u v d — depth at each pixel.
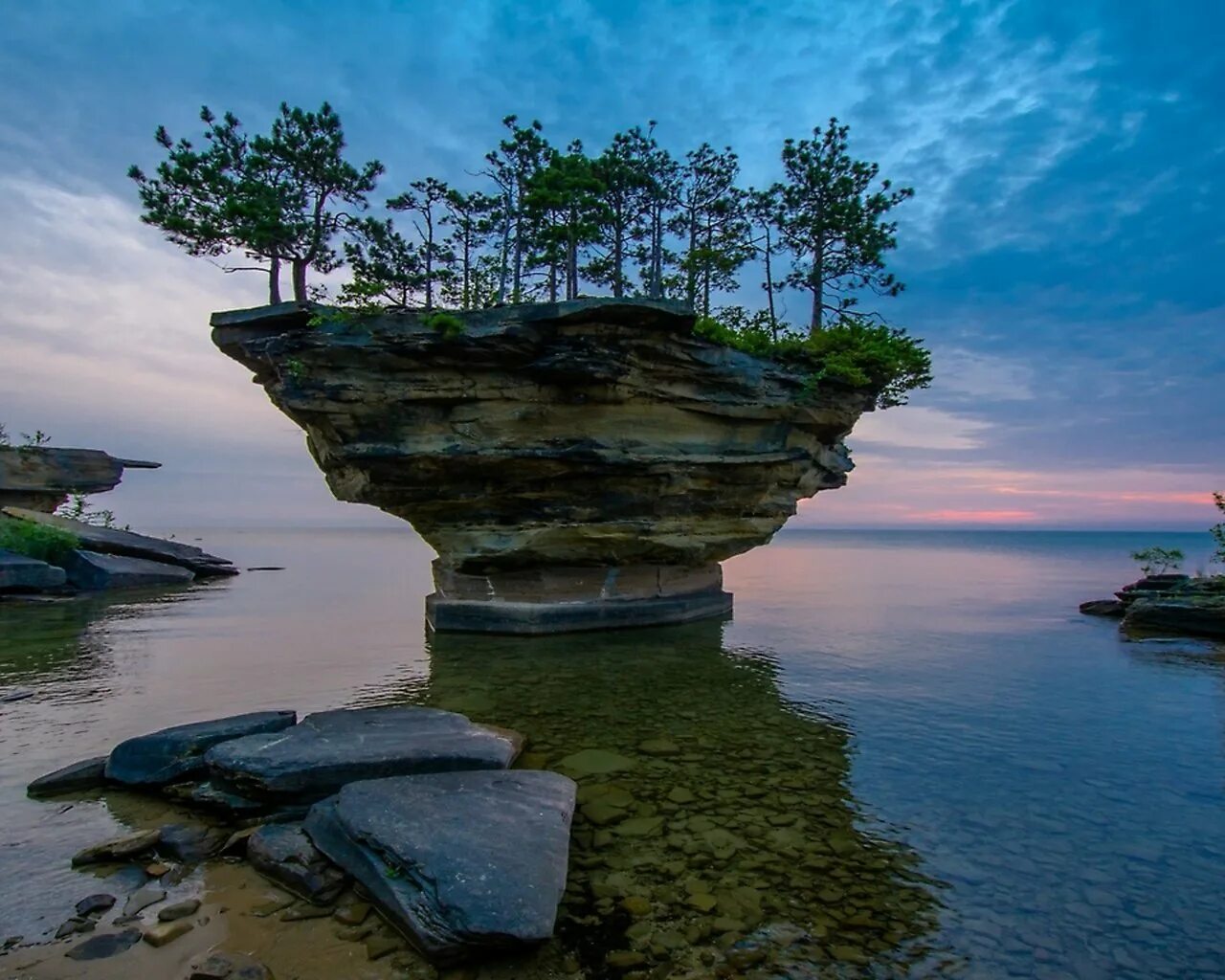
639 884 7.24
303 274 24.11
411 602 34.06
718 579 28.19
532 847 7.10
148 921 6.38
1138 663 19.56
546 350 19.25
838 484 28.47
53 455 46.19
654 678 17.05
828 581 52.34
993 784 10.31
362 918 6.50
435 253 30.94
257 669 17.67
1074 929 6.60
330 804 8.07
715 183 31.17
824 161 28.06
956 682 16.98
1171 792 10.06
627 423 21.30
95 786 9.65
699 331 21.38
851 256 29.02
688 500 23.34
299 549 110.31
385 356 18.98
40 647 20.75
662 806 9.33
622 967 5.89
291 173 24.14
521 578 23.61
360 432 19.98
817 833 8.59
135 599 34.16
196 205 22.53
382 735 10.09
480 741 10.10
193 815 8.73
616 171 29.69
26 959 5.77
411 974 5.72
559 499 21.95
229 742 9.54
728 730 12.85
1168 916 6.86
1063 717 13.96
